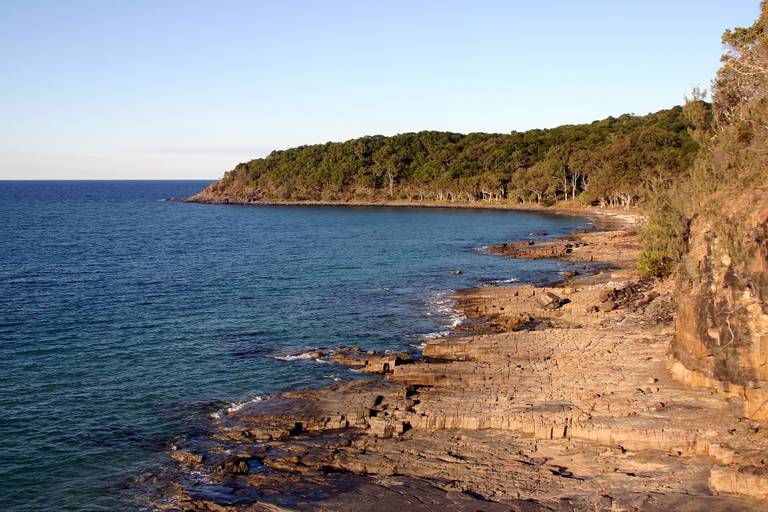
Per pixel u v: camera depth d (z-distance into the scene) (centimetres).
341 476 2419
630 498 2084
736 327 2581
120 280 6681
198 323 4812
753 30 3900
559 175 16850
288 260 8312
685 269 3019
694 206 3788
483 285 6397
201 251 9300
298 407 3039
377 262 8081
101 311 5159
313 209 19550
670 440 2428
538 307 5056
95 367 3744
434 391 3225
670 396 2802
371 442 2686
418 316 5050
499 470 2381
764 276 2452
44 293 5872
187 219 16025
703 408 2638
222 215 17450
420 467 2439
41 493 2362
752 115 3434
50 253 8844
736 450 2231
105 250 9319
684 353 2972
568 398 2952
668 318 4228
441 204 19138
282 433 2806
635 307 4738
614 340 3838
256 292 6059
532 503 2120
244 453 2647
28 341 4250
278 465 2527
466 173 19525
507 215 15612
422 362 3744
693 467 2267
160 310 5238
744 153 3200
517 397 3014
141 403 3206
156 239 11025
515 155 18850
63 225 13750
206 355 4006
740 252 2556
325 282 6612
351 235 11662
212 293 5994
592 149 16450
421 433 2761
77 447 2722
